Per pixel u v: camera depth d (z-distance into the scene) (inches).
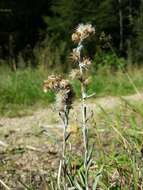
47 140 33.4
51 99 56.6
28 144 32.8
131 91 66.2
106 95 64.1
